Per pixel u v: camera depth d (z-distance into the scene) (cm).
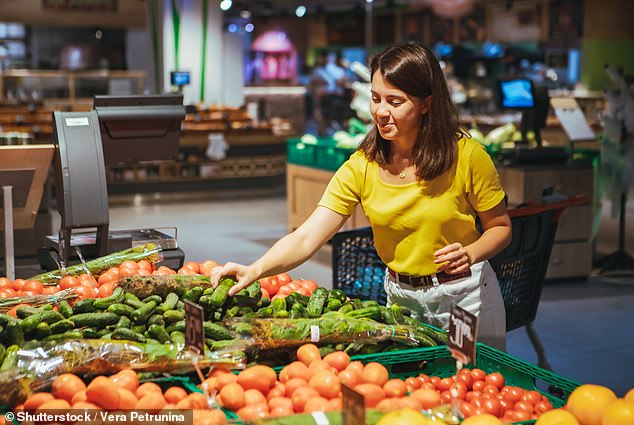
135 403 203
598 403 194
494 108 1413
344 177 280
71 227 357
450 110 262
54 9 1405
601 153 710
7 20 1374
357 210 750
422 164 262
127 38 1781
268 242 853
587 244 685
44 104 1348
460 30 1838
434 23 1895
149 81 1287
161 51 1241
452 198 266
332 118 1950
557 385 236
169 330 245
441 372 260
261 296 273
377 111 257
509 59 1630
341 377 216
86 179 359
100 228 365
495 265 379
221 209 1099
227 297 257
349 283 385
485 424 182
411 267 276
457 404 196
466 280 274
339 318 249
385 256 284
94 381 200
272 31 2342
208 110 1220
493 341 283
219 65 1274
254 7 1978
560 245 677
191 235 895
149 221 991
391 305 285
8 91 1463
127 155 400
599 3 1509
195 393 208
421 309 280
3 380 211
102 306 253
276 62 2278
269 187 1271
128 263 321
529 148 686
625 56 1502
